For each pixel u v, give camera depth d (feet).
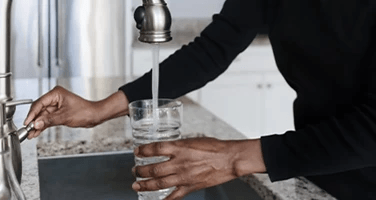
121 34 10.68
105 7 10.48
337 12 3.45
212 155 2.99
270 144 3.06
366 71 3.32
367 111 2.99
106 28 10.56
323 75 3.69
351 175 3.58
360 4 3.33
